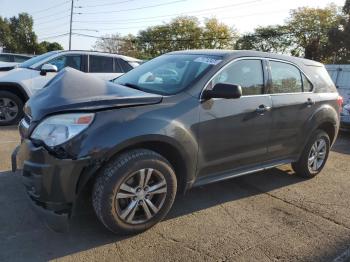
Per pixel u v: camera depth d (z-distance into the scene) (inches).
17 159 135.0
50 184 117.3
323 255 129.7
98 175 124.6
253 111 162.7
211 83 149.5
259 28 2453.2
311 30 2269.9
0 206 149.6
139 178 129.0
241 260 123.7
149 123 128.0
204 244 132.4
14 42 2982.3
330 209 170.2
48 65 301.9
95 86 135.0
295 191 190.9
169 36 2834.6
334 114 209.9
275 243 136.1
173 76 156.6
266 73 174.2
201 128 143.9
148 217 135.1
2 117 303.6
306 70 200.1
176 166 144.9
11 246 123.4
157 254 124.3
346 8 1498.5
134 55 2861.7
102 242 129.4
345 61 1612.9
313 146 205.0
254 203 171.9
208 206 165.0
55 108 122.1
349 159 268.7
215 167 155.3
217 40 2748.5
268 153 177.8
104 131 120.3
